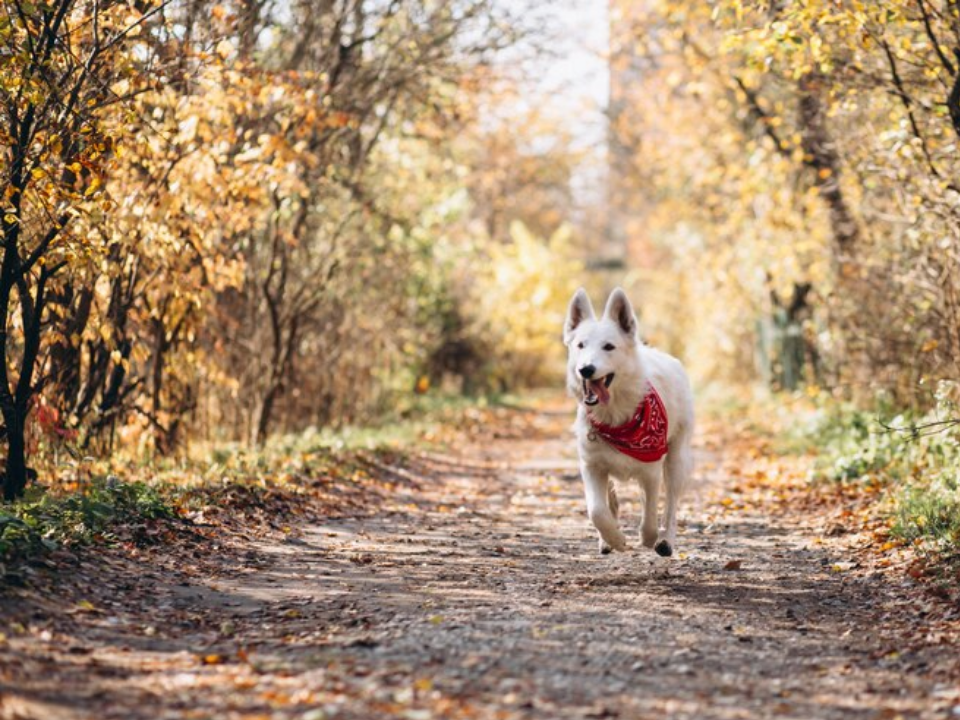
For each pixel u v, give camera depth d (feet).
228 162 38.73
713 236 89.81
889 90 34.78
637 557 27.84
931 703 16.42
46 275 29.58
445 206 78.33
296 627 20.29
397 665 17.63
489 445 63.87
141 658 17.88
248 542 28.37
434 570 25.94
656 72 82.23
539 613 21.50
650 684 17.11
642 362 26.05
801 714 15.93
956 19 30.89
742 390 94.38
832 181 49.49
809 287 72.54
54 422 32.81
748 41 45.06
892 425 39.04
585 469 25.82
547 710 15.69
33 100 26.40
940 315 40.57
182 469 37.86
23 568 21.03
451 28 56.29
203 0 33.94
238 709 15.51
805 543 29.76
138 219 31.91
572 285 142.82
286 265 50.52
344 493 38.78
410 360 76.07
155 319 39.65
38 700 15.31
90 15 29.66
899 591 23.39
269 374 51.06
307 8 48.91
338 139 52.95
